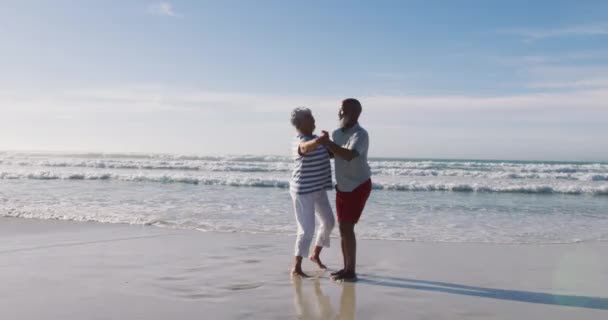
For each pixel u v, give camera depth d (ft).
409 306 12.86
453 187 51.83
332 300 13.33
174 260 18.08
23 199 38.37
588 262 18.51
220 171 79.25
